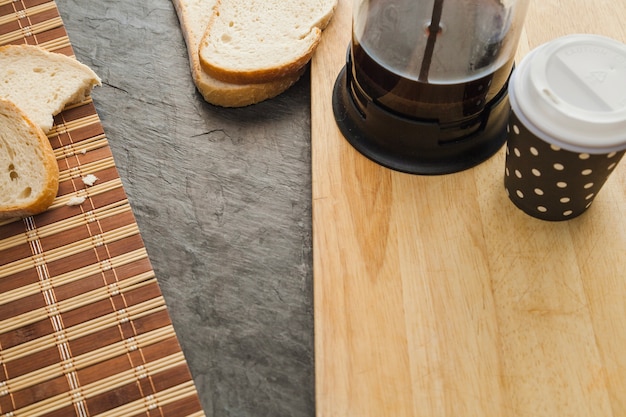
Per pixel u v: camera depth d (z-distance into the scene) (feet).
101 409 2.42
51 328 2.51
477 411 2.41
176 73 2.93
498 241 2.61
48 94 2.77
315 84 2.85
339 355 2.47
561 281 2.56
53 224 2.63
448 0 2.58
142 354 2.47
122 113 2.85
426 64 2.55
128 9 3.02
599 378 2.43
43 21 2.94
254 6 2.93
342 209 2.66
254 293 2.60
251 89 2.82
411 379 2.44
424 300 2.54
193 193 2.73
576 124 2.35
